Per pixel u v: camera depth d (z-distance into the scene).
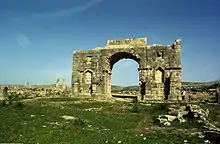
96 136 21.61
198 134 23.50
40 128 23.69
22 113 33.34
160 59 56.94
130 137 21.66
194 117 31.34
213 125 28.80
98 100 54.97
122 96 68.31
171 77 54.75
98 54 62.53
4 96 57.88
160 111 37.69
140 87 57.97
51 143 18.75
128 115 35.56
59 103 47.06
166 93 55.38
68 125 25.28
